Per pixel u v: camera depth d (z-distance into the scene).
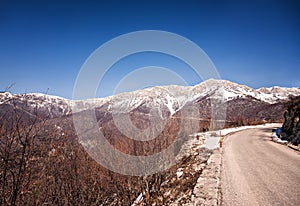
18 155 3.58
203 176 8.73
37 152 3.85
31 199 3.94
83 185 5.82
